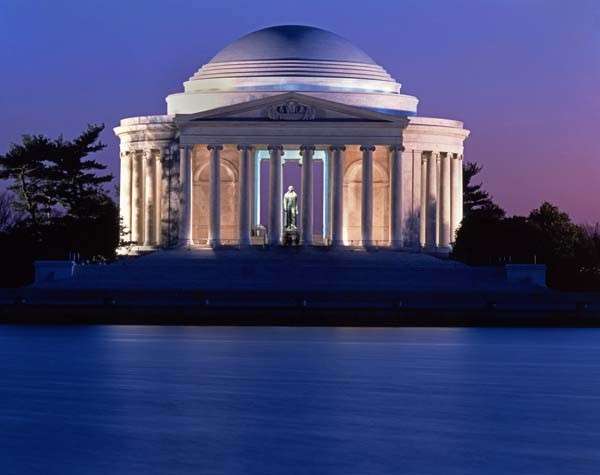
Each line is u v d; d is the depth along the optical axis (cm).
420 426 12625
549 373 16125
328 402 13850
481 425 12700
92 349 18125
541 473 10912
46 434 12188
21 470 10906
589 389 14888
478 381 15438
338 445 11800
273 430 12388
